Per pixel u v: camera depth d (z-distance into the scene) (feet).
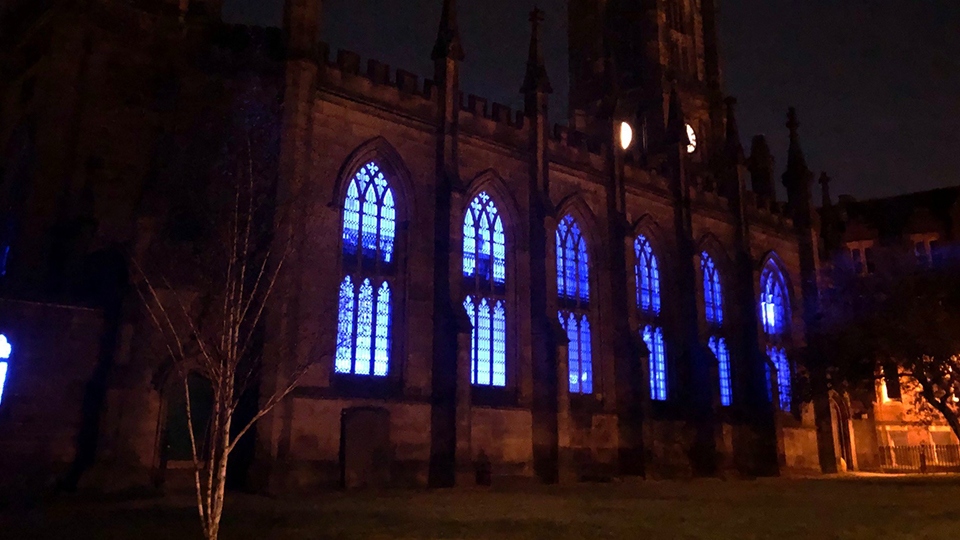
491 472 130.21
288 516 75.41
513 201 147.74
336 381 118.01
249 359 104.99
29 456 93.50
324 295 117.29
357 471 113.29
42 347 96.99
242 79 120.78
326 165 121.29
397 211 132.05
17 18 132.67
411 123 133.90
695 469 165.78
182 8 124.77
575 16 241.55
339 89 124.47
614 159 167.12
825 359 183.93
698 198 189.57
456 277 130.31
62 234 110.52
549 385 139.64
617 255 161.79
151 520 70.03
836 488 127.34
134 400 98.27
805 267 216.74
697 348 171.12
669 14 249.75
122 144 118.32
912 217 242.37
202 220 109.91
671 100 189.47
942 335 155.84
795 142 227.20
